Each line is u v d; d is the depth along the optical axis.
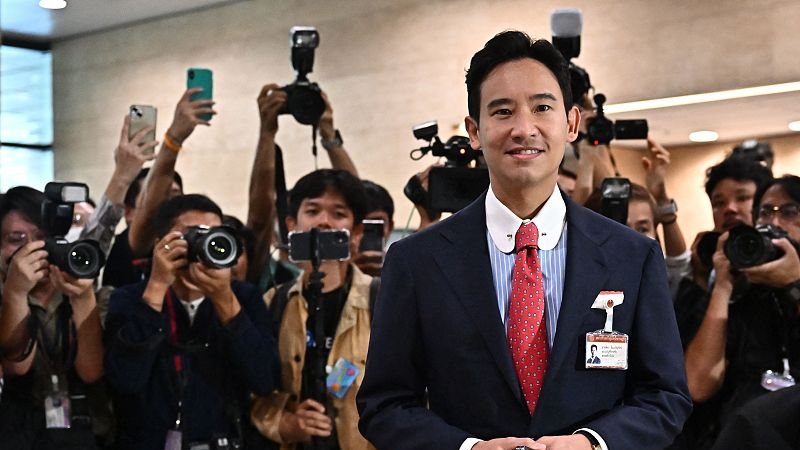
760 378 3.24
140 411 3.10
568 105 2.10
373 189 4.32
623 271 2.06
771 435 1.35
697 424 3.35
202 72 4.06
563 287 2.06
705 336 3.27
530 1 5.66
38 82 5.89
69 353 3.13
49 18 5.73
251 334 3.13
